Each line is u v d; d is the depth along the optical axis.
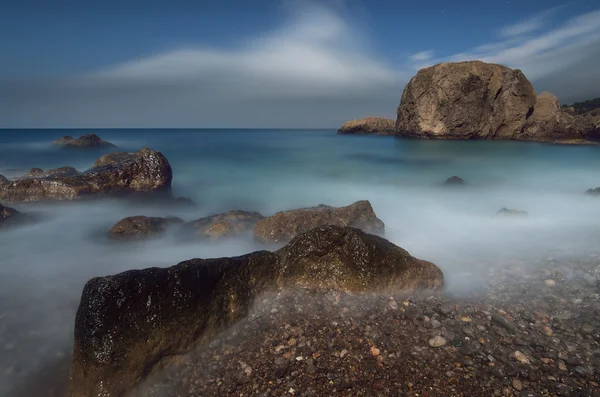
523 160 30.64
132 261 9.27
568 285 7.74
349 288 6.79
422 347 5.57
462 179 21.95
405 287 6.97
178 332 5.30
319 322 6.11
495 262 9.05
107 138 60.88
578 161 29.78
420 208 15.24
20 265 9.00
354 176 23.44
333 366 5.16
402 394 4.71
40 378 5.30
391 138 55.47
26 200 14.08
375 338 5.74
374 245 7.10
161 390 4.95
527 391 4.77
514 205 15.73
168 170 16.97
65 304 7.26
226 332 5.83
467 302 7.01
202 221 11.56
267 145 45.00
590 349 5.62
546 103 48.84
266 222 10.21
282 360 5.30
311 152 36.62
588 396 4.70
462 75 46.72
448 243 10.55
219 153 35.25
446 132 48.84
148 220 11.03
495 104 47.72
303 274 6.94
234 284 6.16
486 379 4.96
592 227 12.00
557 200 16.69
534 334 5.99
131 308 5.12
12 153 34.03
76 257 9.52
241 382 4.97
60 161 29.28
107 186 15.35
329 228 7.33
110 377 4.80
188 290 5.56
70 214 13.38
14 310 7.01
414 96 51.56
